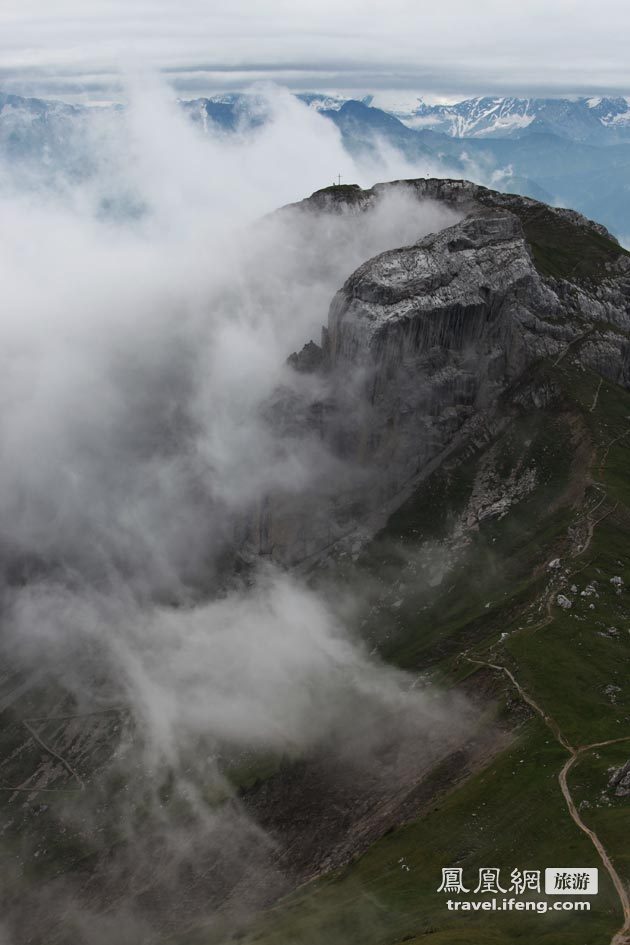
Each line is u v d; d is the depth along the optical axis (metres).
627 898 147.50
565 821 173.75
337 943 170.38
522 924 150.12
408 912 168.38
